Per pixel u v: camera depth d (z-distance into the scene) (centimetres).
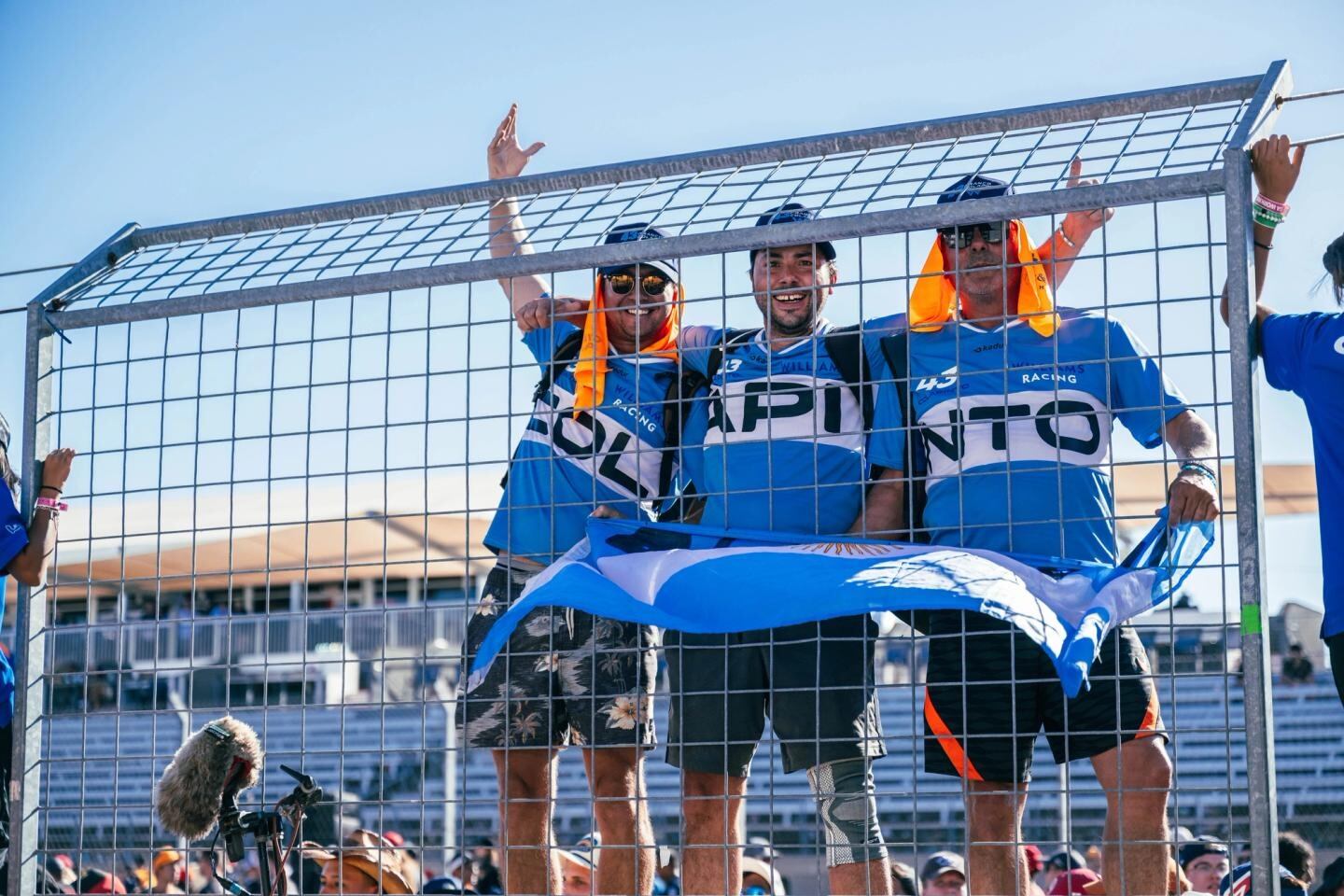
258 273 371
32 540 371
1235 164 289
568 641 379
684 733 370
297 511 1252
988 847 343
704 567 331
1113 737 340
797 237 320
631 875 374
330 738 1371
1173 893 377
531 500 383
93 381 376
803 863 1082
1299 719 1132
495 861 939
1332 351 309
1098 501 354
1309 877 578
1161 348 293
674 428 379
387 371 346
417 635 1392
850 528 368
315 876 489
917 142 347
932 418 358
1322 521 317
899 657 1231
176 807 327
